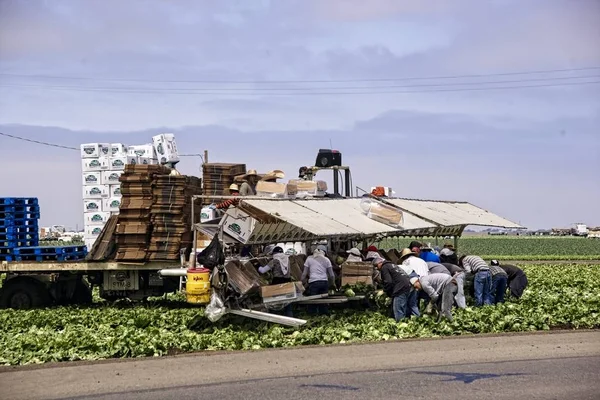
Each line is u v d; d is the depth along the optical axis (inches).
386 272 850.8
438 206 1211.9
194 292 791.1
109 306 1031.0
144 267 991.6
